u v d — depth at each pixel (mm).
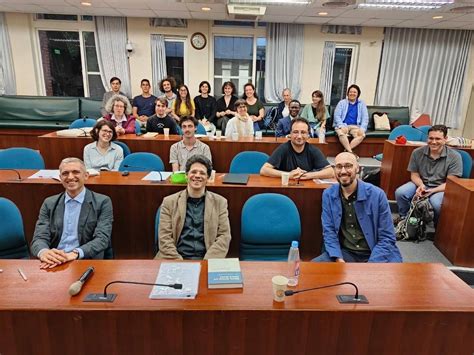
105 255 2076
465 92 7020
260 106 5910
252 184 2510
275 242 2178
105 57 6645
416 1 4688
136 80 6832
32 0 5320
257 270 1476
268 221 2146
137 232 2553
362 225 2043
